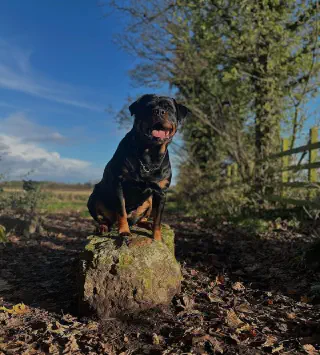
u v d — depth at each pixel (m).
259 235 2.92
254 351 1.17
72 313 1.46
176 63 5.29
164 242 1.58
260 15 3.97
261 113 4.24
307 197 3.52
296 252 2.26
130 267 1.38
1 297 1.67
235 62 4.48
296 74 4.25
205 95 5.05
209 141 5.30
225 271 2.02
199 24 4.38
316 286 1.66
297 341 1.24
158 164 1.51
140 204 1.66
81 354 1.16
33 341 1.24
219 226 3.55
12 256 2.43
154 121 1.44
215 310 1.46
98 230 1.88
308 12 3.96
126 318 1.37
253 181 4.30
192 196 5.47
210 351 1.17
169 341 1.23
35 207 4.23
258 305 1.55
